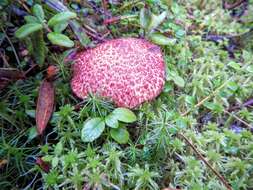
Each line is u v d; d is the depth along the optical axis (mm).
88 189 128
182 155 146
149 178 130
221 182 139
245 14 243
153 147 142
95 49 162
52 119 151
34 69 172
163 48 194
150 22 185
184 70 192
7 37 166
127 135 143
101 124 141
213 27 230
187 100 168
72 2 198
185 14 233
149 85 150
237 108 179
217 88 174
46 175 132
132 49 156
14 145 143
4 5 164
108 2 208
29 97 156
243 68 189
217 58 203
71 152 135
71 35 182
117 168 132
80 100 163
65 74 167
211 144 154
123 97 147
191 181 132
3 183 139
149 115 155
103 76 150
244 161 143
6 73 160
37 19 152
